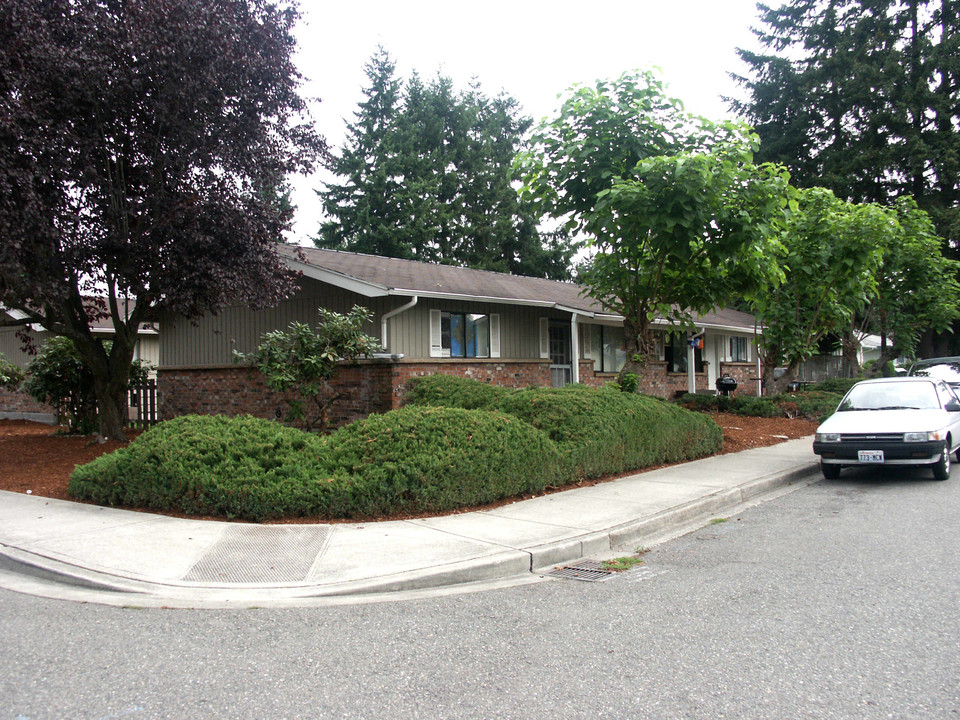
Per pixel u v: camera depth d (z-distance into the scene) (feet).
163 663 13.74
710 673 13.01
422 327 49.62
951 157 101.71
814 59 122.93
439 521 25.31
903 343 87.30
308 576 19.13
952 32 111.04
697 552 22.47
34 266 35.01
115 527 24.13
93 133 36.24
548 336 60.03
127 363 46.09
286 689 12.54
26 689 12.56
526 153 42.01
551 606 17.29
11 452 42.09
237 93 39.27
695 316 74.28
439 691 12.42
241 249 39.75
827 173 109.50
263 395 53.36
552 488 31.40
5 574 20.22
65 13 34.81
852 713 11.41
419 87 143.23
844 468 40.70
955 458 41.34
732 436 50.19
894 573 19.29
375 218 127.24
